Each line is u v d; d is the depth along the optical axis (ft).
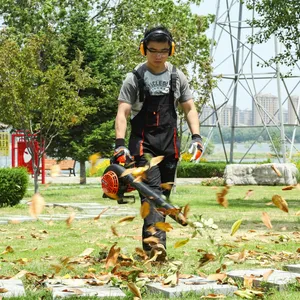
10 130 133.39
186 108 26.55
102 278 20.45
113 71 127.13
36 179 88.53
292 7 73.15
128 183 21.53
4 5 161.38
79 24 126.62
